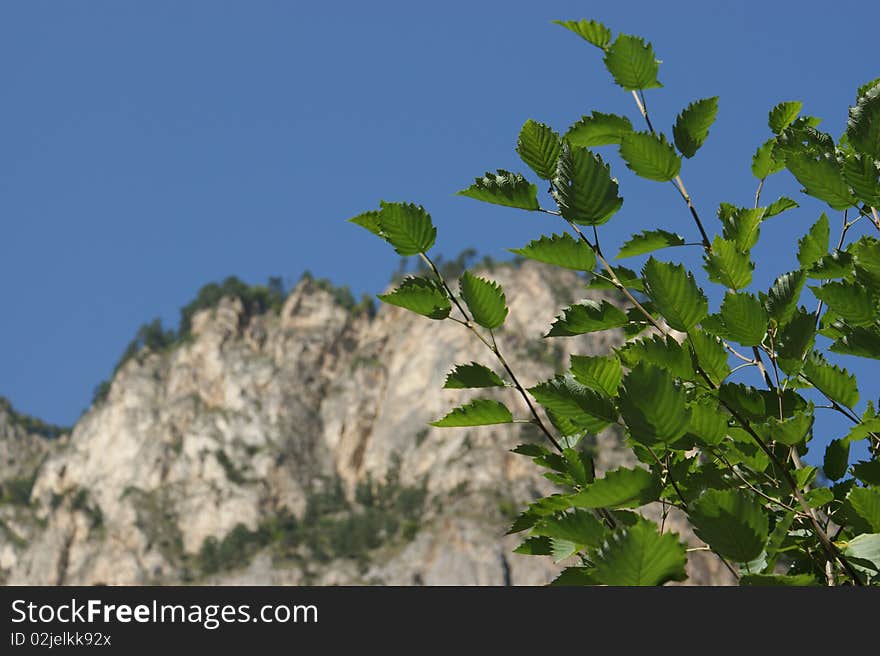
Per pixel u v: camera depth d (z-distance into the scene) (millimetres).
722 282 3338
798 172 3250
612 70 3686
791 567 3084
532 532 3127
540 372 183625
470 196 3180
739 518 2357
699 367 2994
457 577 179875
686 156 3596
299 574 191750
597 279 3355
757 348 3113
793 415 3150
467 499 195125
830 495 2990
